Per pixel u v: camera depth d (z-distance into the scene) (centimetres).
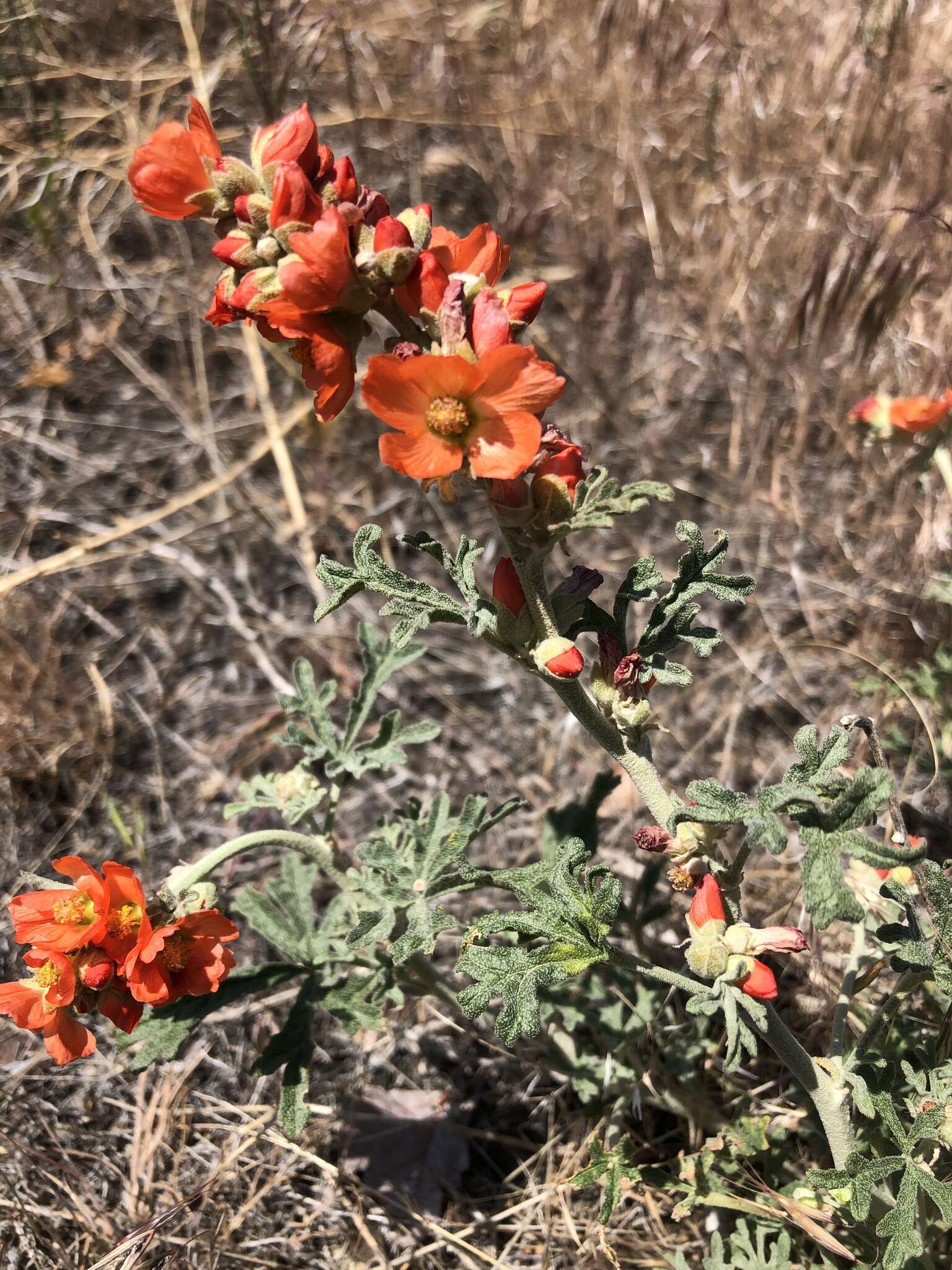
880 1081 21
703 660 37
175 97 47
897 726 33
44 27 47
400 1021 30
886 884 19
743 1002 17
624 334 43
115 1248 23
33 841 33
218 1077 29
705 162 44
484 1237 26
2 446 41
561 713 36
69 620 38
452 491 16
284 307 15
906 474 37
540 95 47
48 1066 28
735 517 40
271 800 25
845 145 41
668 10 44
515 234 42
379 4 49
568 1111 28
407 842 26
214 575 39
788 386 41
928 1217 22
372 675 27
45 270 44
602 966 26
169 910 20
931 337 36
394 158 47
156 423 43
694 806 17
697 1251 25
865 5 41
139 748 36
